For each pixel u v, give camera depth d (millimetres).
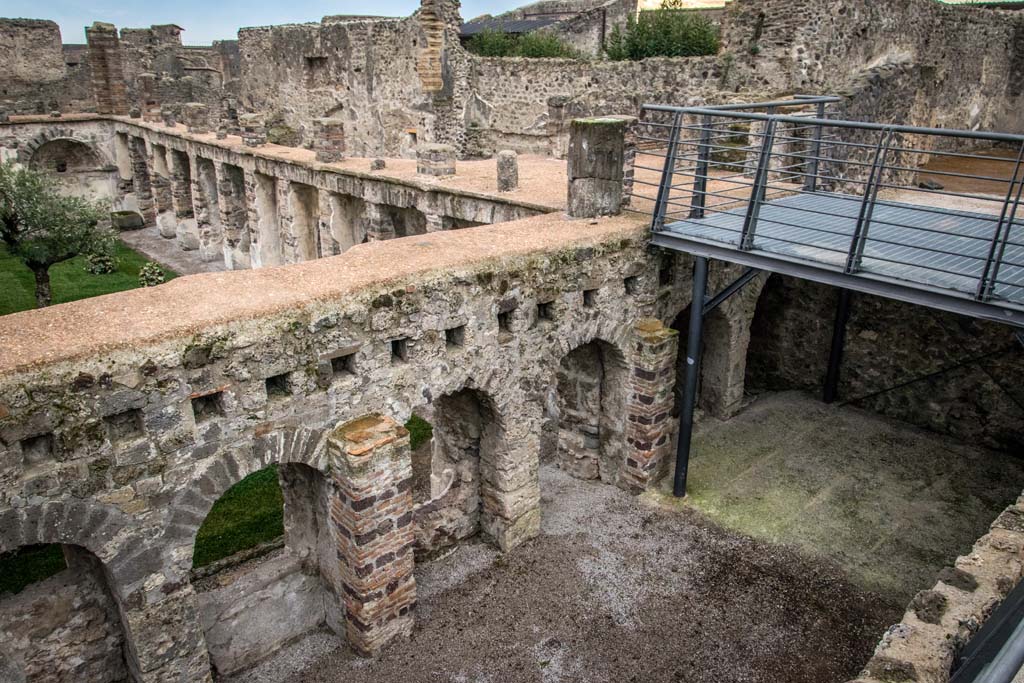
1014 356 12406
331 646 8836
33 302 20672
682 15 25156
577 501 11617
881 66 16344
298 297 7512
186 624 7453
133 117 29906
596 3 38250
